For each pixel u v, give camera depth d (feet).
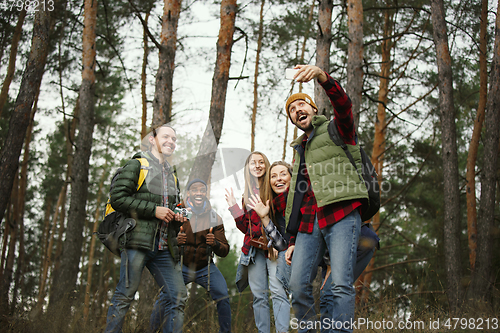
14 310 10.51
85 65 30.25
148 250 8.77
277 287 10.82
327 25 22.52
